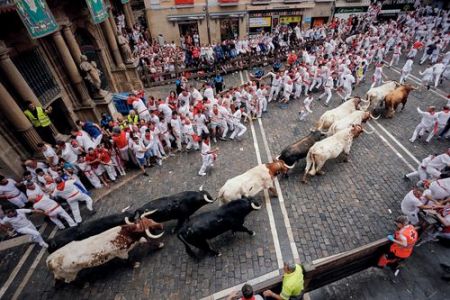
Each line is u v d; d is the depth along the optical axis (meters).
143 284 7.56
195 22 27.47
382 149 12.51
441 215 7.59
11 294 7.66
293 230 8.80
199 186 11.04
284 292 5.45
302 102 17.92
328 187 10.49
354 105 13.96
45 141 12.66
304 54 21.77
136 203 10.45
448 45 24.56
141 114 14.33
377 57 22.36
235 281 7.43
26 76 11.76
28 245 9.14
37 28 10.25
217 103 13.86
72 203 9.28
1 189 9.45
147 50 23.55
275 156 12.52
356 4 29.06
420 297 6.82
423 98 16.86
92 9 14.21
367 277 7.32
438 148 12.35
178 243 8.72
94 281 7.74
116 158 11.58
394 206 9.48
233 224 7.92
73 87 14.57
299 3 27.62
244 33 28.97
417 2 32.59
